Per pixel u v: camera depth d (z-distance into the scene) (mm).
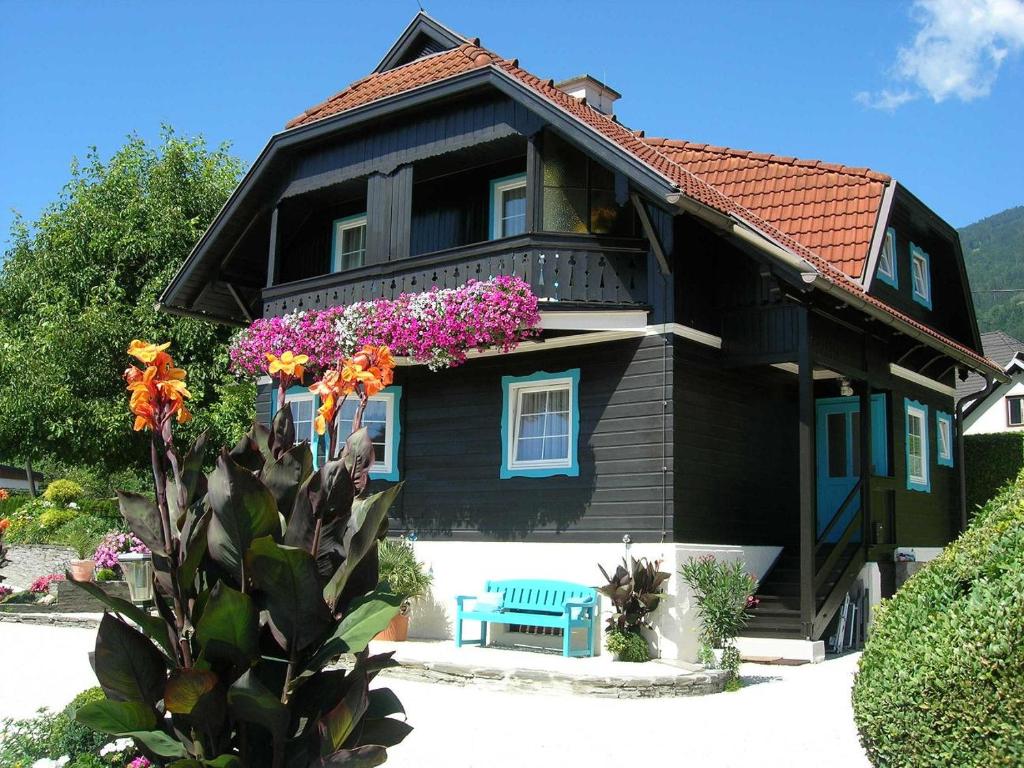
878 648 4883
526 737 7699
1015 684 4242
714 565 10914
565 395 12609
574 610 11445
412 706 8930
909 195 15672
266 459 4551
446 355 12031
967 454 19062
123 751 5758
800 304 12055
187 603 4035
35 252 24938
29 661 11617
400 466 13914
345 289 13828
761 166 16438
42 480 49062
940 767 4359
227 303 17078
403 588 12438
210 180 25250
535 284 11945
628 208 12508
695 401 12109
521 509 12648
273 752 3982
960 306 18562
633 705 9000
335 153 14492
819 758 7062
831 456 14922
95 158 25531
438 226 14922
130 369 4117
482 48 14547
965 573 4832
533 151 12273
